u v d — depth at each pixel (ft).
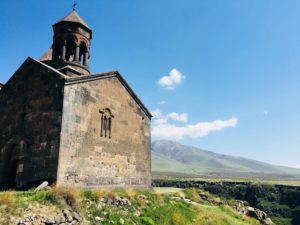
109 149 62.18
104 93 62.80
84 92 57.11
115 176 62.80
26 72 59.16
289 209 276.82
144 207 51.65
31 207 35.35
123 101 69.26
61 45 68.23
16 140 56.08
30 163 52.31
